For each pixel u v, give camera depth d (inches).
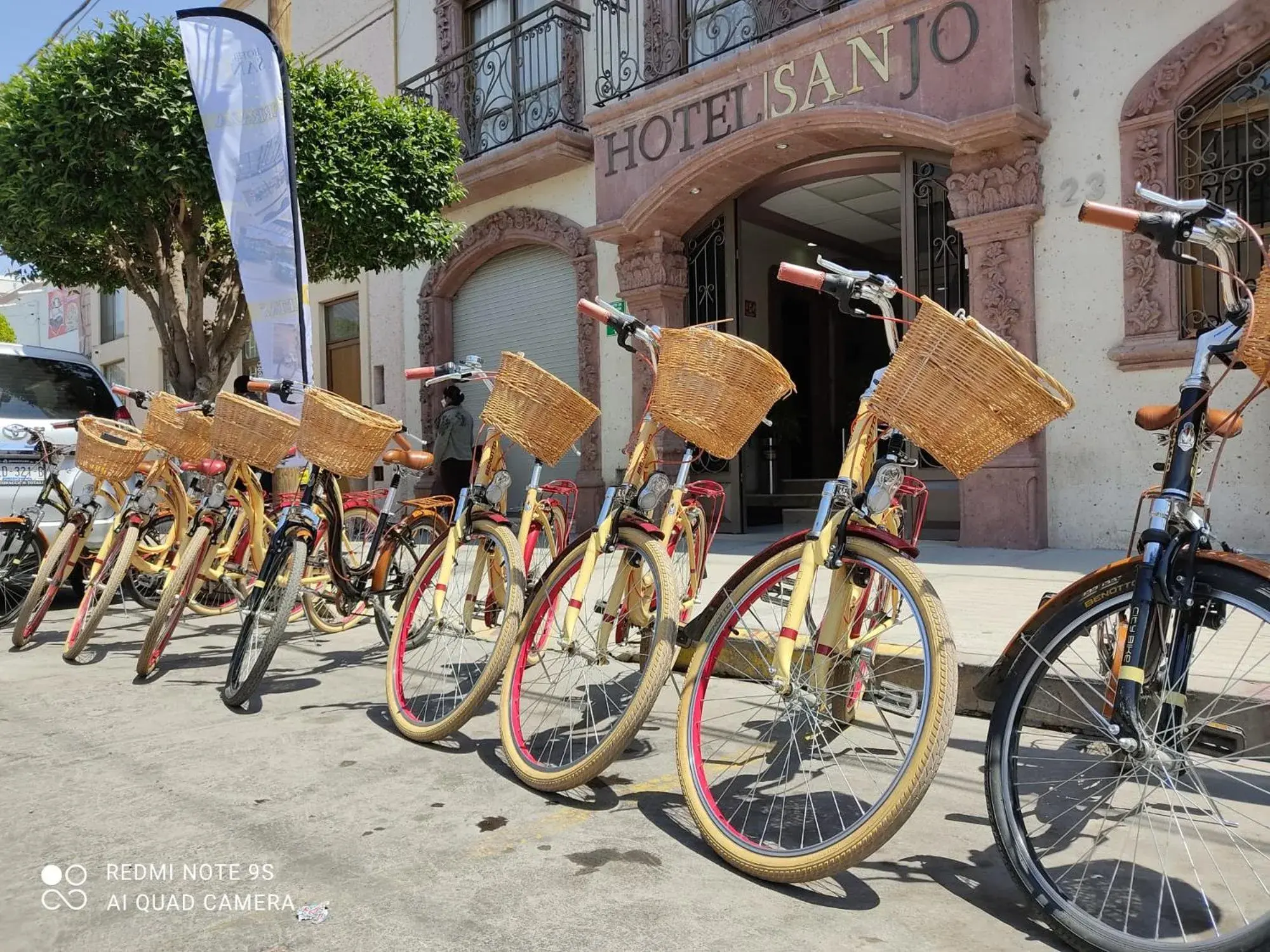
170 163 267.6
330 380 548.1
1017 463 267.7
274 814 104.9
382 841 97.4
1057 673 86.6
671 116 333.7
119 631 217.0
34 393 266.2
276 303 238.1
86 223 280.5
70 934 78.8
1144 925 76.3
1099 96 260.8
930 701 82.3
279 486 224.4
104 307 780.6
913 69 275.3
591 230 359.3
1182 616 76.1
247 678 147.0
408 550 178.1
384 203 305.0
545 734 131.2
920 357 82.3
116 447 183.9
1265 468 233.8
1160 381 250.2
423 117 329.1
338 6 520.7
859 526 93.4
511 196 429.1
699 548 136.9
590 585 115.7
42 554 231.6
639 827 101.2
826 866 82.5
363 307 511.2
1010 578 215.0
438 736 128.0
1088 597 79.2
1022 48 261.7
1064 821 91.2
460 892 85.5
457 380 144.4
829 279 94.3
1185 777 79.4
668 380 106.1
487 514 138.9
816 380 480.7
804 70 297.9
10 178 273.0
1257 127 241.0
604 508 118.4
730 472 367.6
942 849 95.6
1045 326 270.1
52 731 138.1
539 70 419.5
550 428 127.9
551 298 422.9
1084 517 264.1
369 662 185.3
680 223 355.3
